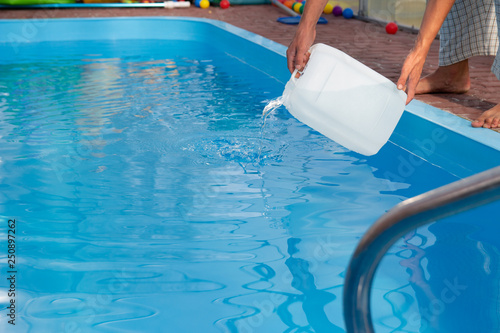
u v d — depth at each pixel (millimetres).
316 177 2342
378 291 1544
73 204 2066
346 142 1895
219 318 1435
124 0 7316
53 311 1453
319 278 1615
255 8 7355
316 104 1841
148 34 6293
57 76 4230
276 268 1672
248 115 3199
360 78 1814
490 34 2871
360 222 1953
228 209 2045
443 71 3023
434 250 1771
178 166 2430
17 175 2318
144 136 2812
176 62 4859
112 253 1748
